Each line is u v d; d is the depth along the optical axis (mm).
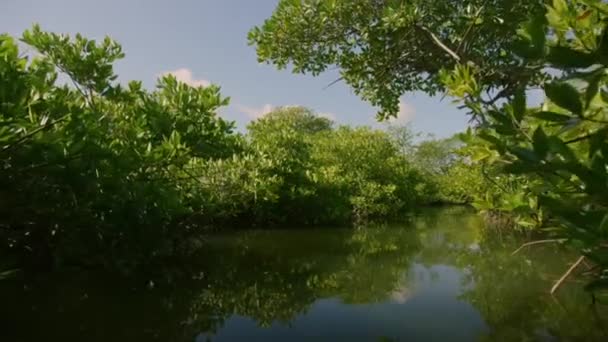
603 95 1109
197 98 6039
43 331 3471
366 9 4727
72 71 6285
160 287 4984
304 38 5027
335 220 15281
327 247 9172
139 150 5070
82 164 3844
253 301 4941
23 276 4449
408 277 6293
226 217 11047
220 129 6488
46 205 3953
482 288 5551
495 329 4023
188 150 5270
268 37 5199
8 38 3980
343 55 5195
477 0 4121
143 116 5699
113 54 6484
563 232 1422
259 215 12805
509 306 4711
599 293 1300
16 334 3369
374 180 19531
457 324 4203
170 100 6062
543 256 7668
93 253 4750
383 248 9102
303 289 5547
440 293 5344
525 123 1533
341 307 4785
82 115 3928
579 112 1021
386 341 3756
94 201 4594
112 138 4902
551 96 1019
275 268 6727
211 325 4074
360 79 5414
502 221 11586
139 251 5336
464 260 7605
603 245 1080
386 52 4898
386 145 21453
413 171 24203
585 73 999
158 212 5363
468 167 12344
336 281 6000
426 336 3898
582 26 1228
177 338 3672
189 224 7992
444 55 4695
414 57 4875
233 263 6965
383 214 18438
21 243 4496
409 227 14219
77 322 3713
